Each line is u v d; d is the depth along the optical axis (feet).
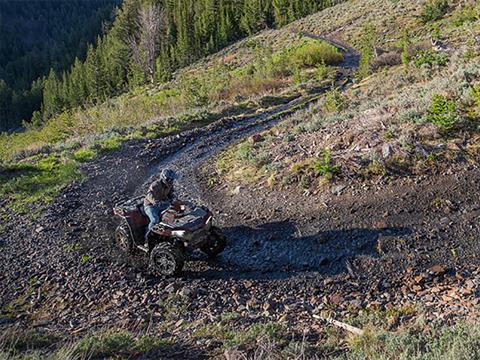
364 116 43.45
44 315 23.80
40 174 47.50
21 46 580.71
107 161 52.37
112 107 111.55
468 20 124.77
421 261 25.30
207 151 55.57
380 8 211.41
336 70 131.54
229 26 287.48
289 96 95.09
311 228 29.96
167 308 23.31
